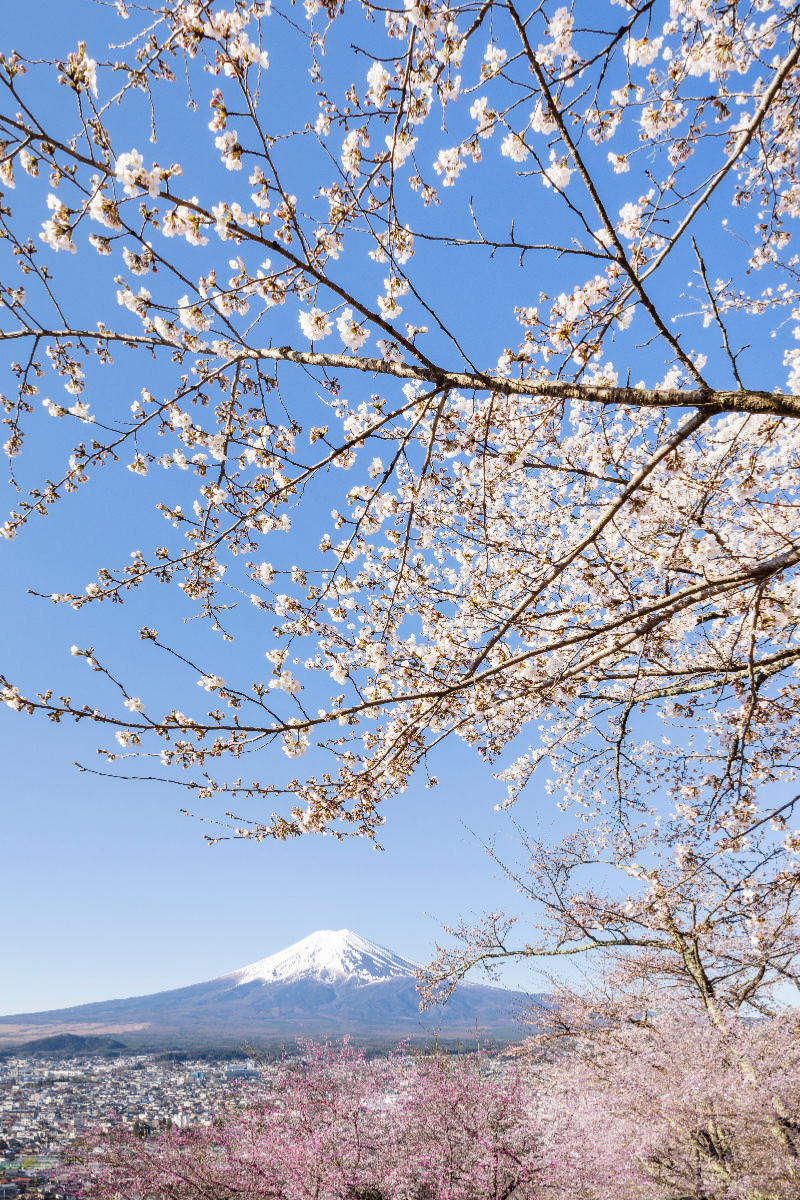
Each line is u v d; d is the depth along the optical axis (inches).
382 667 189.6
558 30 125.9
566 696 176.4
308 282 139.1
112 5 108.1
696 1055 302.0
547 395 135.5
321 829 187.5
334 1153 335.3
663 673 197.8
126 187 113.0
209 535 195.3
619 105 135.1
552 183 125.1
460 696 181.9
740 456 196.9
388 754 181.8
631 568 198.5
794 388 240.4
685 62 140.3
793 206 169.9
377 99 122.6
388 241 136.9
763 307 231.9
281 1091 360.8
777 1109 277.0
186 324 142.9
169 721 156.1
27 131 108.9
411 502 180.9
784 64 111.0
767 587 169.0
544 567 201.6
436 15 112.0
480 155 135.0
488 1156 305.7
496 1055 385.7
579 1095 346.9
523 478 247.1
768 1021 314.8
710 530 158.2
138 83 109.5
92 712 149.8
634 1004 380.5
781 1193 273.3
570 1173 295.6
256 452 175.2
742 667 199.2
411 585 234.2
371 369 143.6
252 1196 304.5
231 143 116.0
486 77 125.3
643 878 299.3
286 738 174.6
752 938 223.8
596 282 145.5
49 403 170.7
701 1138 297.3
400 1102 350.0
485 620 216.1
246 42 109.5
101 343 165.8
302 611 198.5
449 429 160.7
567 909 396.5
